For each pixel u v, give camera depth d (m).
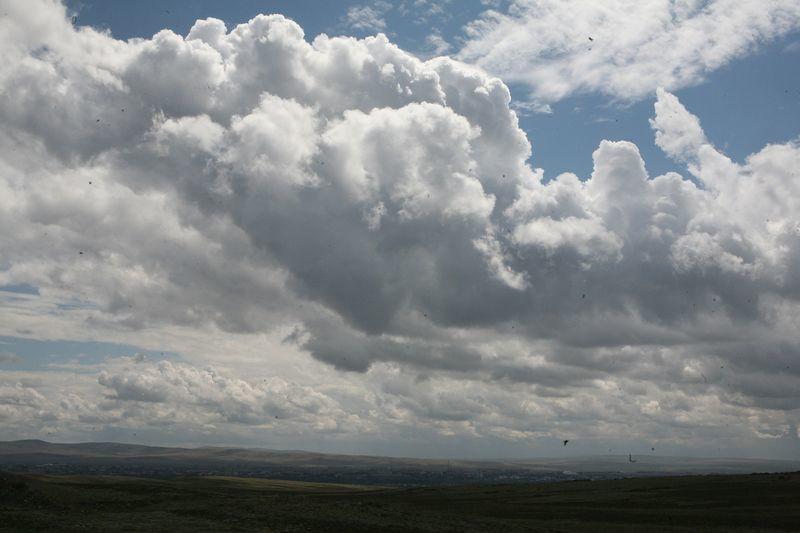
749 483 144.75
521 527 91.88
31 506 87.62
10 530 68.62
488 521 96.06
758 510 112.81
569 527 96.19
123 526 75.06
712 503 122.44
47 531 69.44
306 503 103.06
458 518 97.69
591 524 100.81
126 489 122.38
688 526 98.69
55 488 101.19
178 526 76.75
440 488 191.38
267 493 189.62
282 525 79.81
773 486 137.25
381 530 79.69
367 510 97.00
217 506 97.62
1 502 87.31
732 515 107.44
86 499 97.19
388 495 174.50
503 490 169.88
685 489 142.25
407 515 94.94
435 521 90.75
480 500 145.38
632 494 141.88
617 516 109.88
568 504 130.75
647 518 106.88
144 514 88.25
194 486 193.25
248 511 90.94
